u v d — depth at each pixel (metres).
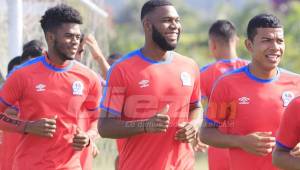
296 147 14.82
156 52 17.78
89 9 28.77
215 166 21.12
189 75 18.00
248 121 17.34
